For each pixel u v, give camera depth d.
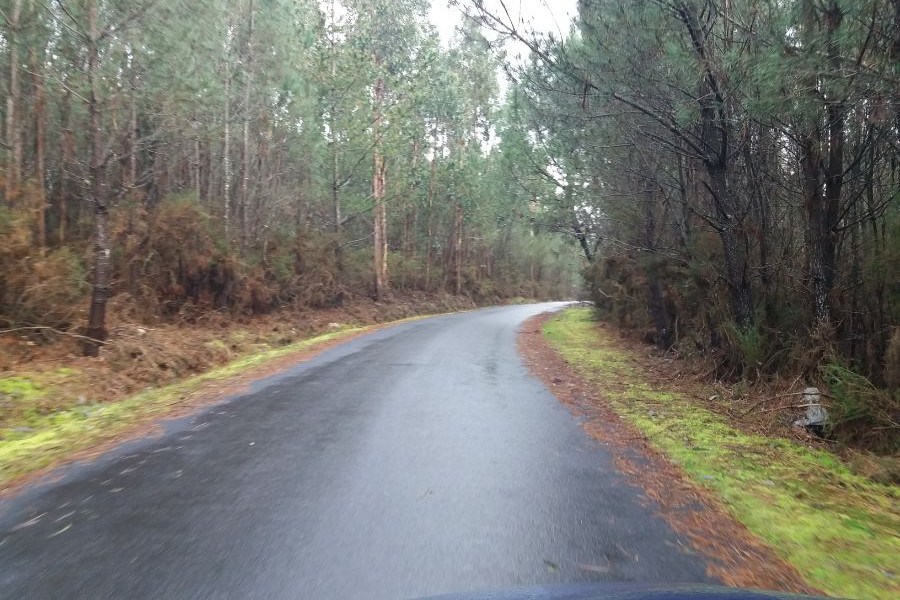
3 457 6.93
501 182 27.14
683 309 15.65
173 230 20.22
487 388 10.88
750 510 5.29
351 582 3.85
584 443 7.41
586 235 22.08
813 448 8.39
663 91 11.76
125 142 17.53
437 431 7.75
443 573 3.98
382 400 9.65
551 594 2.79
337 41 28.02
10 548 4.34
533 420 8.50
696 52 10.12
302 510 5.07
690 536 4.69
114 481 5.82
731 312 12.52
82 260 17.42
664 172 14.45
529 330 24.27
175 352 15.09
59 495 5.45
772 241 12.48
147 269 19.94
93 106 14.03
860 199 10.97
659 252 15.05
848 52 7.93
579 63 11.78
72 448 7.05
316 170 27.25
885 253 9.69
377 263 33.56
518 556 4.26
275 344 19.88
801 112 8.54
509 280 59.75
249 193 26.12
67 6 13.61
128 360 13.91
